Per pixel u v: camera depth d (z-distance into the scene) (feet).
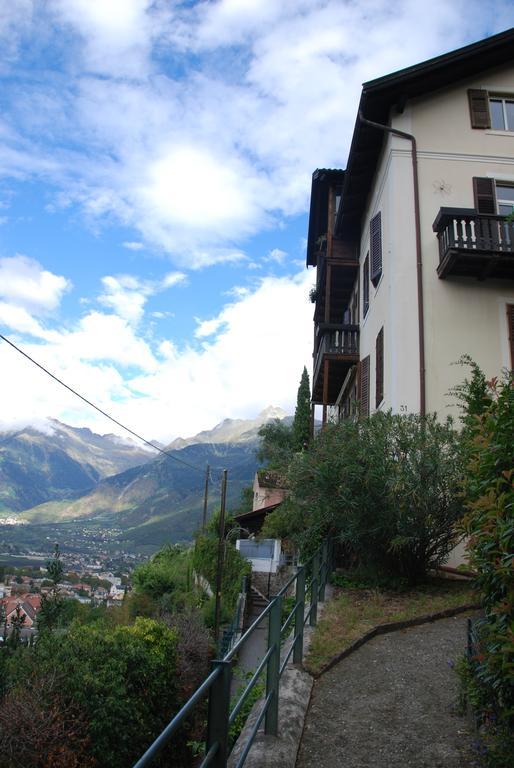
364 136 57.57
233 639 68.08
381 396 53.57
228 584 96.02
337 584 38.55
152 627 55.11
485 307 49.80
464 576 41.73
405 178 52.85
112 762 40.98
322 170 75.46
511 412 13.75
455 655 24.11
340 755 15.83
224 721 10.36
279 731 16.49
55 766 36.91
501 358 48.62
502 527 11.87
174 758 44.42
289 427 146.10
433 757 15.39
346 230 73.26
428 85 54.70
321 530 43.32
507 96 55.57
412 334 49.16
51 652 44.98
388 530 36.37
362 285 68.54
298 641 22.71
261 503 127.13
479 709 15.47
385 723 17.87
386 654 24.85
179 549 166.40
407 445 36.63
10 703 39.01
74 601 122.01
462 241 47.11
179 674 56.29
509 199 53.42
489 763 13.39
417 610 31.14
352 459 36.81
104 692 43.16
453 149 53.62
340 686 21.29
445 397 47.78
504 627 12.19
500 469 13.52
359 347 68.69
